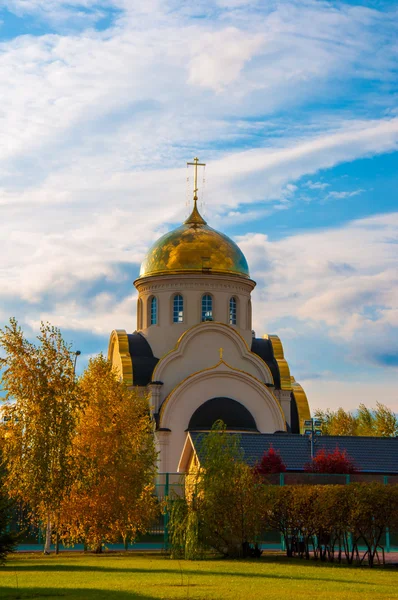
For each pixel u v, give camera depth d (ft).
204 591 68.28
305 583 75.00
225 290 201.26
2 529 95.66
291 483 127.85
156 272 202.49
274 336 213.87
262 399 187.62
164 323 200.54
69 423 124.36
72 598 64.34
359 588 71.41
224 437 113.09
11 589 69.92
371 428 298.35
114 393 133.39
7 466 124.98
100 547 125.90
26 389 124.77
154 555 118.32
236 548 106.93
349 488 98.27
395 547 123.85
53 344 128.26
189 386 184.44
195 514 105.91
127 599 63.52
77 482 123.34
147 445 138.72
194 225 211.00
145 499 126.93
